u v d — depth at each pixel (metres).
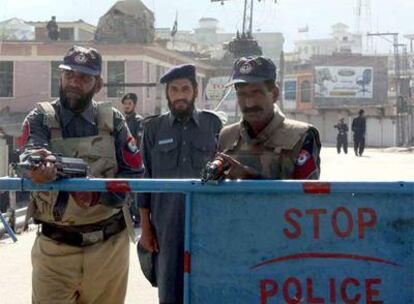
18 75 38.06
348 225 2.92
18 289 6.74
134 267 7.66
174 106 4.42
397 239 2.90
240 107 3.62
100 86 3.93
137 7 38.03
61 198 3.79
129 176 4.00
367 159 29.56
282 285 2.96
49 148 3.82
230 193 2.99
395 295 2.90
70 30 43.66
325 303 2.93
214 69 45.41
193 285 3.01
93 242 3.91
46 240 3.90
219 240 3.00
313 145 3.57
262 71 3.53
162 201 4.31
